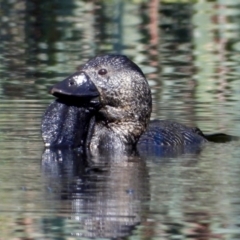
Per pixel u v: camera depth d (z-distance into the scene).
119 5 72.94
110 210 23.97
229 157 30.47
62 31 62.88
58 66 50.38
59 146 32.16
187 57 53.91
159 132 33.44
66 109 32.56
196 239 22.22
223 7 71.38
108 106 32.94
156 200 24.73
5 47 57.53
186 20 66.44
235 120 37.19
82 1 75.06
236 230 22.61
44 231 22.67
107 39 59.97
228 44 58.38
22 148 31.94
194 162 29.61
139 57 53.75
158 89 44.16
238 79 46.88
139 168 28.77
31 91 42.97
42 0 75.25
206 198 24.88
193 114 38.22
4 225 23.02
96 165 29.44
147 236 22.38
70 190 25.72
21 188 25.98
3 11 71.25
